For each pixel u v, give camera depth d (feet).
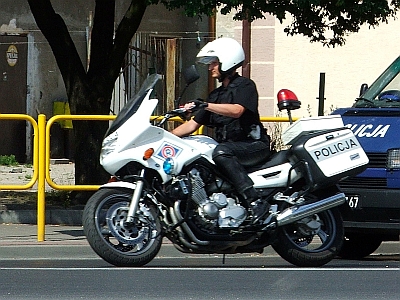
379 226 67.97
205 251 61.67
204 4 83.05
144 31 149.59
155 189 60.54
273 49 145.18
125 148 59.72
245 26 145.79
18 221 88.74
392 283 57.98
